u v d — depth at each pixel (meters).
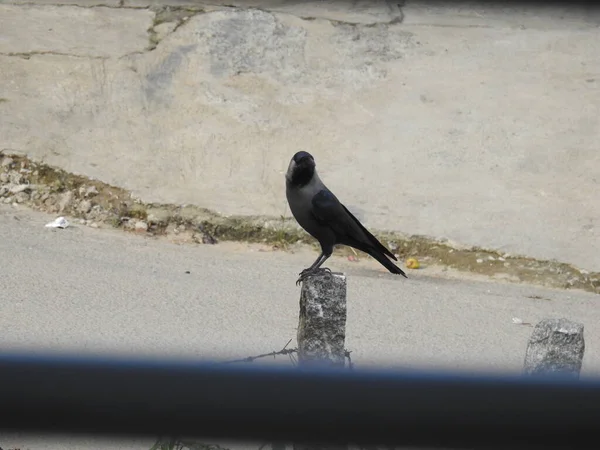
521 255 14.78
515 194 15.97
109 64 17.70
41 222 14.52
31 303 11.66
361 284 13.66
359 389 5.47
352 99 17.64
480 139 17.02
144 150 16.05
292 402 5.48
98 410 5.45
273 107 17.27
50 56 17.72
